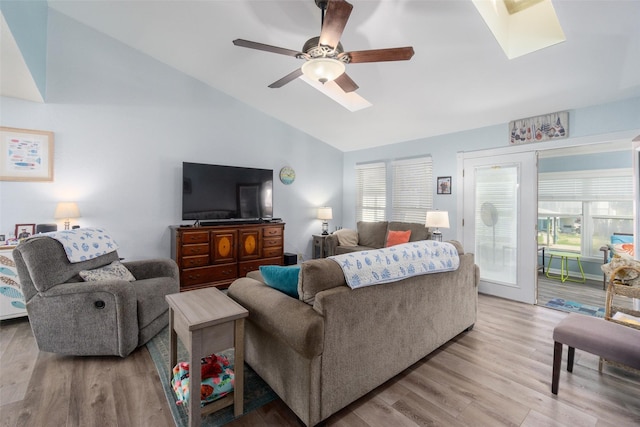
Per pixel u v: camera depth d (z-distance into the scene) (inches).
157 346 99.0
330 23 70.2
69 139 132.3
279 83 107.2
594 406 70.9
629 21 82.7
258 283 83.1
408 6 91.1
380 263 75.4
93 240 109.9
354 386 68.7
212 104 172.2
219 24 119.2
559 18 87.0
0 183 120.0
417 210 193.3
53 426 62.7
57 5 124.0
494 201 157.4
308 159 218.1
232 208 173.8
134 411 67.6
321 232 226.5
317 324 59.3
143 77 150.0
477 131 163.5
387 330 76.4
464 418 66.6
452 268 96.6
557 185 211.9
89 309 87.6
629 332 71.6
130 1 115.1
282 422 65.3
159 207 155.8
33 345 98.0
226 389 67.9
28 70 101.8
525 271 146.9
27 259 85.0
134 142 148.3
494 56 106.7
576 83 113.9
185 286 149.8
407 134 188.9
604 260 186.7
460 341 104.9
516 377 82.7
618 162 188.1
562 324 76.8
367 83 138.7
